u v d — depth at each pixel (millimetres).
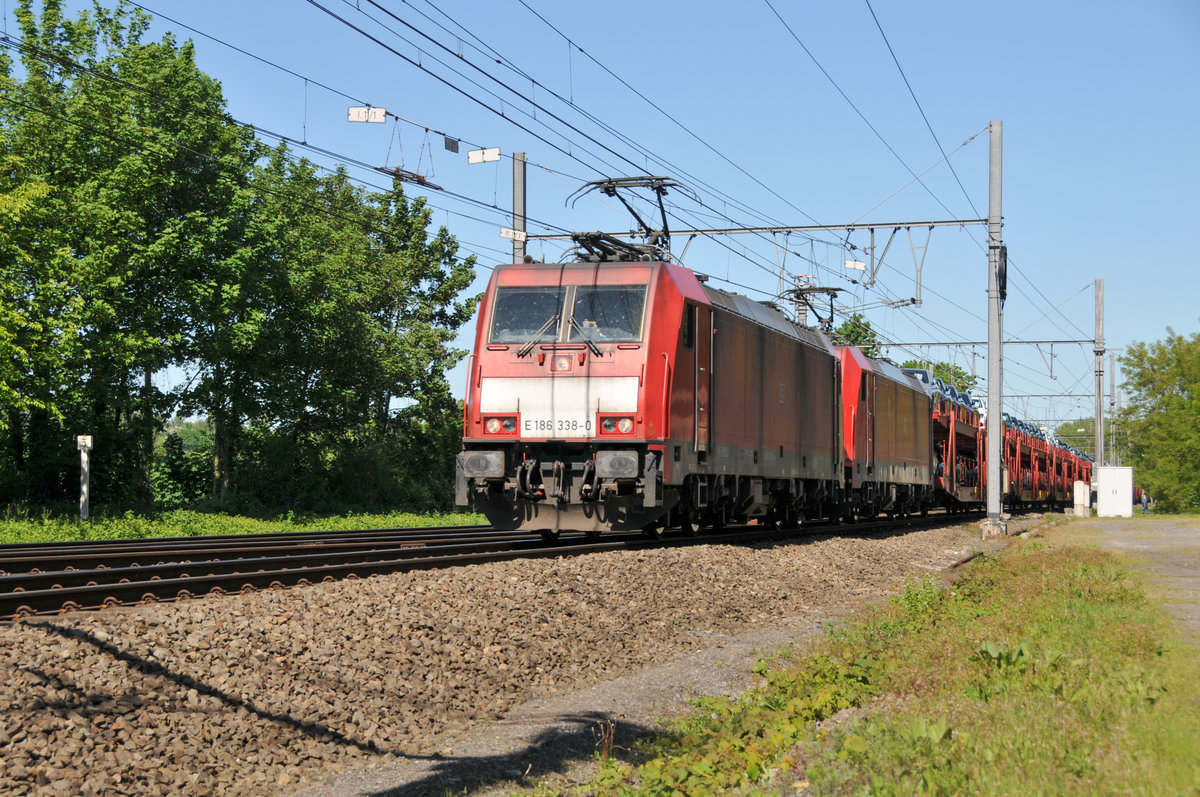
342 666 8758
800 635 12922
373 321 41500
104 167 29031
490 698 9094
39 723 6695
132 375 31750
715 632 12891
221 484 35656
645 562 14633
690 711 9156
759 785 6129
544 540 18750
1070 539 27484
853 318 40156
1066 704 7023
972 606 13742
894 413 32594
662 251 19312
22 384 26875
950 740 6258
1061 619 11352
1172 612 12250
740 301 21719
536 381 17234
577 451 17219
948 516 41812
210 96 31688
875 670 9672
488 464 16969
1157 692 7434
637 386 16844
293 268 33969
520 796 6719
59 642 7898
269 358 33781
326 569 12945
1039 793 5164
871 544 23234
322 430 37969
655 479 16766
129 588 10891
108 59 30734
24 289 25953
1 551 16703
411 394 42625
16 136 28641
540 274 17953
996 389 31188
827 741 6934
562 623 11328
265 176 37781
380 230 44656
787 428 23688
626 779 6883
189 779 6672
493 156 21641
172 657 8094
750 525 25203
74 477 31578
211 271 30609
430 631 9984
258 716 7641
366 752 7617
